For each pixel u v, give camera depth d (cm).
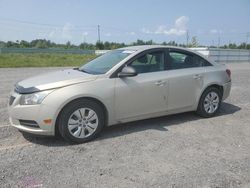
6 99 845
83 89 504
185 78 619
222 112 732
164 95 594
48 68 1978
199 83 644
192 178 390
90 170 411
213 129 597
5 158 445
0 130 567
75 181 380
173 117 675
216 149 491
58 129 501
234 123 641
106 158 450
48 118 484
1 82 1186
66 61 2688
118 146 499
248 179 391
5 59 2498
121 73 541
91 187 366
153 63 593
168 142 520
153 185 371
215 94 679
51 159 444
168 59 612
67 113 495
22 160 439
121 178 389
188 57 646
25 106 488
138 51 581
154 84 576
